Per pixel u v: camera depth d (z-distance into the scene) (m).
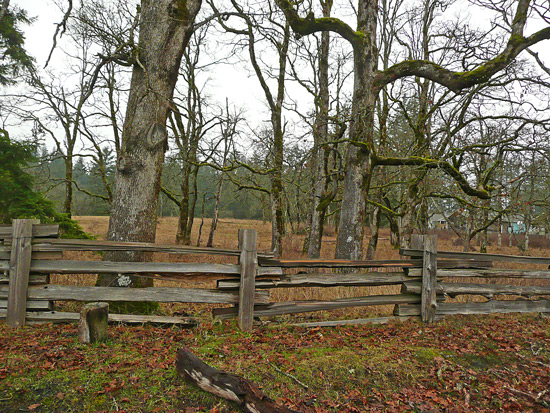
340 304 5.38
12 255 4.55
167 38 6.02
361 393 3.63
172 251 4.76
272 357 4.00
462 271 6.07
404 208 16.38
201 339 4.45
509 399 3.77
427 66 9.28
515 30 9.16
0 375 3.27
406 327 5.48
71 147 17.45
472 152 11.71
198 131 17.64
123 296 4.70
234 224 35.53
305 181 13.36
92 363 3.60
